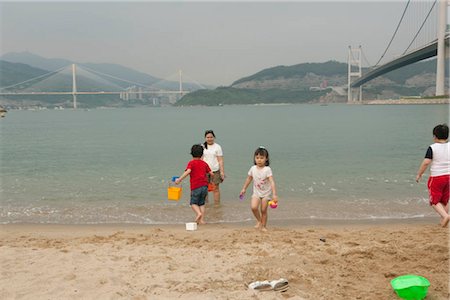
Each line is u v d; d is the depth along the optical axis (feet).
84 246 16.85
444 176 19.72
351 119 141.38
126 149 59.06
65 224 21.63
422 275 13.32
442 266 14.02
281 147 57.47
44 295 11.81
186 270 13.79
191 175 21.61
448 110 190.39
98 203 25.95
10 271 13.66
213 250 16.16
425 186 30.01
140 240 17.87
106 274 13.33
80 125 137.39
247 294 11.83
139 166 41.70
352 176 34.12
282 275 13.39
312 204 25.25
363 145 58.29
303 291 12.28
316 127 103.96
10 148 61.00
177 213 23.62
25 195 28.27
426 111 188.96
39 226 21.22
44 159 47.73
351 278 13.24
